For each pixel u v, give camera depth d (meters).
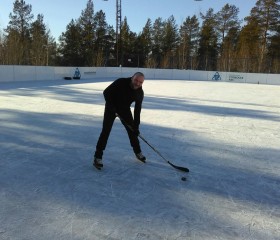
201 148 5.42
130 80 3.93
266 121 8.50
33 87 15.61
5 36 35.31
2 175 3.77
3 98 10.81
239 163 4.69
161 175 4.02
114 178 3.84
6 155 4.53
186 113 9.24
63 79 23.44
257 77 29.84
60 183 3.60
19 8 48.94
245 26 49.91
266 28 46.34
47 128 6.37
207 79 31.66
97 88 16.22
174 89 17.97
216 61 43.31
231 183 3.87
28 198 3.18
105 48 53.16
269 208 3.22
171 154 4.97
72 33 50.12
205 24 54.44
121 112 4.09
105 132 4.06
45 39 43.75
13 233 2.54
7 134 5.74
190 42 54.78
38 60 40.72
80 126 6.66
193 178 3.97
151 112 9.15
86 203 3.12
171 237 2.58
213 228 2.76
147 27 57.03
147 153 4.96
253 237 2.64
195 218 2.93
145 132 6.45
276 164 4.71
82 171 4.02
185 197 3.39
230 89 20.14
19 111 8.21
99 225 2.71
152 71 30.67
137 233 2.61
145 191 3.49
